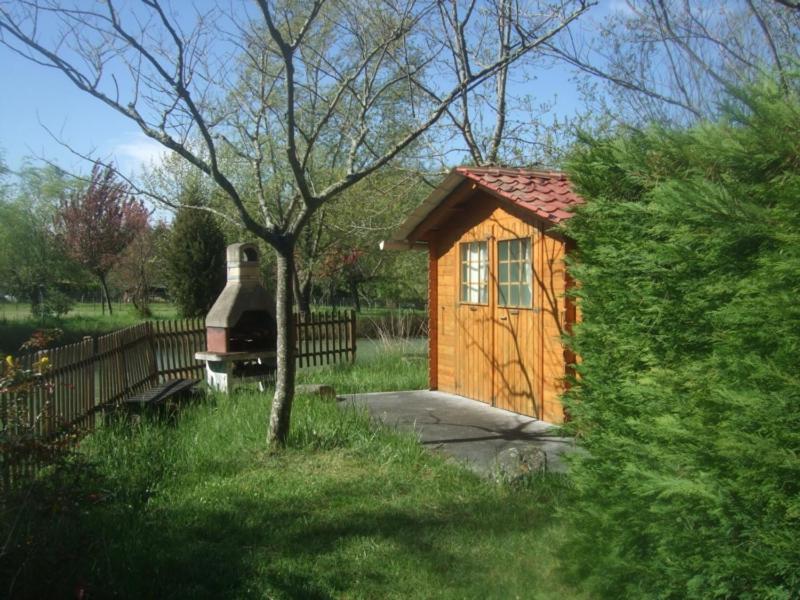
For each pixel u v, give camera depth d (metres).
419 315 26.47
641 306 3.63
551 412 8.30
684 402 3.25
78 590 3.76
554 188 8.49
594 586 3.75
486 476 6.20
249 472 6.46
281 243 7.10
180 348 13.05
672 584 3.21
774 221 2.87
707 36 7.54
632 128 3.92
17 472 4.30
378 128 14.45
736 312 2.86
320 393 9.68
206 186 26.56
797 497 2.65
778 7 7.48
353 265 30.94
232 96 9.25
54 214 34.53
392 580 4.24
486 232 9.62
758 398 2.73
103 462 6.38
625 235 3.75
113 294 44.38
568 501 4.91
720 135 3.15
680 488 3.00
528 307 8.72
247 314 11.89
